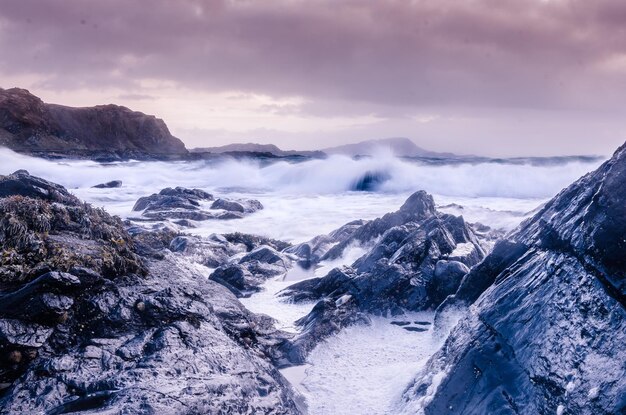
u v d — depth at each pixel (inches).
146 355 354.0
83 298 382.6
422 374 383.2
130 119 7273.6
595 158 2728.8
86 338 358.9
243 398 338.6
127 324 381.7
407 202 935.0
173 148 7647.6
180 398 307.6
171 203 1472.7
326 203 1808.6
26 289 350.3
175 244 868.6
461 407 314.0
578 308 280.8
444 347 381.4
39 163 3179.1
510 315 328.2
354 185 2308.1
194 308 425.7
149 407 289.3
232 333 454.9
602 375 241.3
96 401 301.3
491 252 500.4
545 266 335.9
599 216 282.2
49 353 336.8
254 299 667.4
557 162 2733.8
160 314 402.3
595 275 280.4
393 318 581.0
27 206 476.7
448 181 2209.6
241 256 861.2
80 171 2886.3
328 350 495.2
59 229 492.7
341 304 575.5
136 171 3024.1
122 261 449.4
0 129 5137.8
